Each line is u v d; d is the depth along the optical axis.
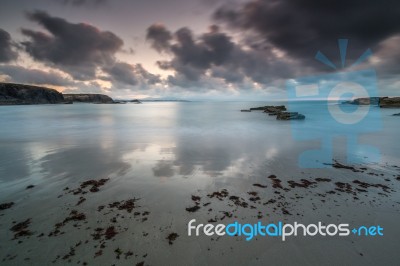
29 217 6.69
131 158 12.86
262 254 5.20
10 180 9.51
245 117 44.22
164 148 15.43
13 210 7.09
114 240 5.67
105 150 14.82
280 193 8.39
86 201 7.68
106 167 11.23
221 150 14.84
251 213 6.98
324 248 5.40
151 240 5.68
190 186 8.97
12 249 5.33
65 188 8.73
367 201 7.75
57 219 6.59
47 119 39.78
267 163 11.98
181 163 11.93
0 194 8.21
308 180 9.70
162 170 10.82
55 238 5.73
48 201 7.69
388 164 11.91
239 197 8.06
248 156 13.34
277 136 20.52
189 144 16.81
